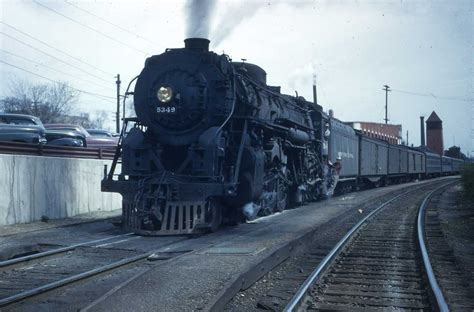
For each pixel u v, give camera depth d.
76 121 59.41
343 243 10.29
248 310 5.95
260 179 12.24
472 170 19.72
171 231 10.55
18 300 5.93
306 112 18.59
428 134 97.62
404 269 8.37
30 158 12.79
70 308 5.82
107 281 7.16
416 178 51.44
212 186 10.73
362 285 7.31
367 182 32.38
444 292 6.80
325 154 20.31
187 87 11.53
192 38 11.98
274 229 11.55
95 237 10.75
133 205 10.92
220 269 7.15
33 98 54.97
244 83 12.52
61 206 13.98
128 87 12.34
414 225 13.91
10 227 11.77
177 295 5.98
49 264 8.22
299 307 5.96
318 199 20.81
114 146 24.28
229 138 11.95
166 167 11.85
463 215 16.64
